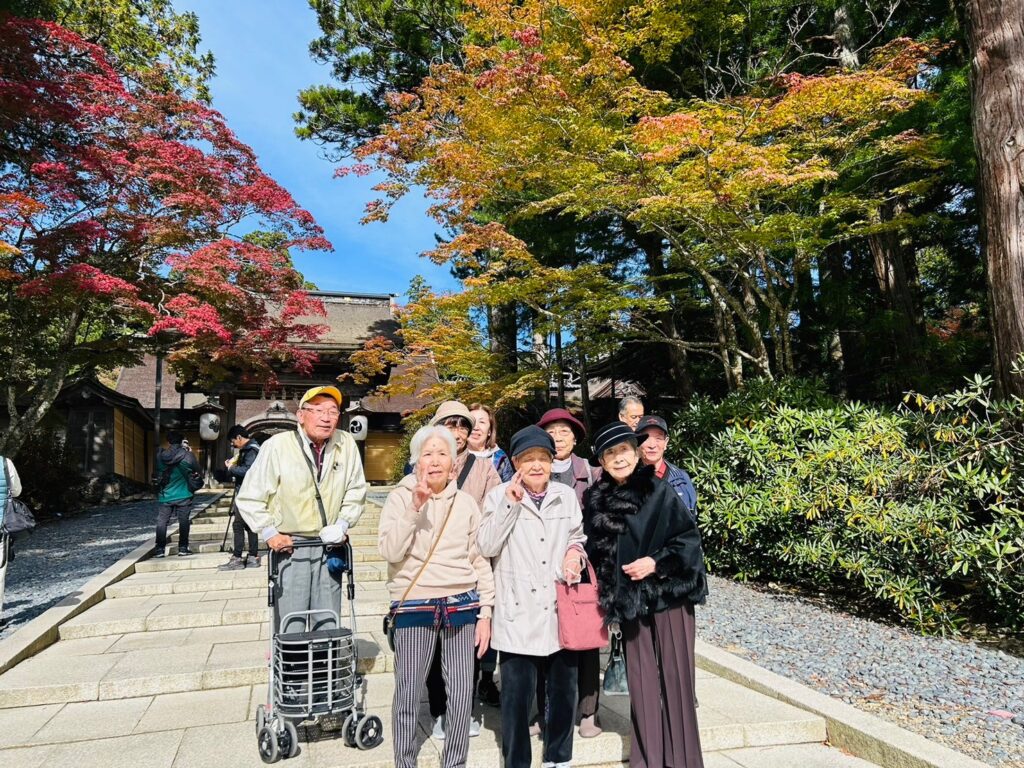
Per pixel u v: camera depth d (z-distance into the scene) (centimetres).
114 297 934
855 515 566
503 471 406
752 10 1111
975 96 609
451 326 1362
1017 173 574
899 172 1003
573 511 301
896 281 1182
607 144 838
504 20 906
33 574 739
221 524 1062
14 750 318
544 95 798
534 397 1739
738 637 526
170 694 398
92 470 1769
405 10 1504
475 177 942
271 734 301
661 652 292
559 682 288
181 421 2122
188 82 1656
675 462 845
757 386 831
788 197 901
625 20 1000
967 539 516
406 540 281
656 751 286
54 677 399
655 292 1228
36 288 852
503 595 288
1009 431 539
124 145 1004
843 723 346
